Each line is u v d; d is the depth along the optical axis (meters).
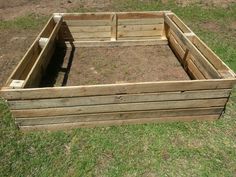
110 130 3.94
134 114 3.91
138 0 8.66
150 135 3.88
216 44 6.21
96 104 3.71
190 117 4.07
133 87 3.60
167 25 6.24
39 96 3.51
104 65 5.60
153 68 5.54
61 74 5.27
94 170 3.42
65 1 8.70
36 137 3.82
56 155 3.59
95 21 6.09
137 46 6.39
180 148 3.72
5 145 3.72
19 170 3.41
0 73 5.22
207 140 3.85
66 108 3.69
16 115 3.68
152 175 3.38
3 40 6.47
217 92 3.81
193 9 8.08
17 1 8.77
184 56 5.42
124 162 3.52
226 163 3.54
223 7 8.25
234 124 4.12
